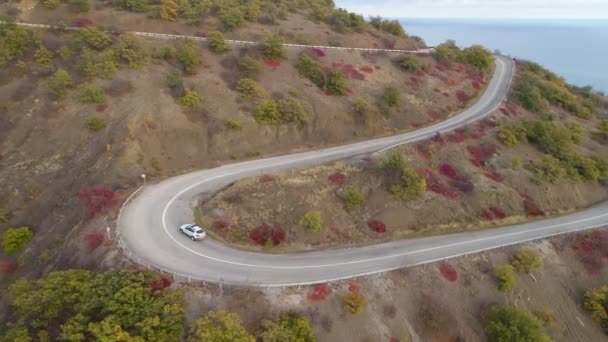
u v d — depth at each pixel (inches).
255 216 1595.7
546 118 2859.3
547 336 1403.8
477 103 2901.1
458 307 1433.3
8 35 2176.4
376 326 1262.3
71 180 1772.9
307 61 2628.0
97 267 1286.9
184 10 2827.3
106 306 1059.3
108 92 2085.4
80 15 2588.6
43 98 2027.6
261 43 2640.3
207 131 2089.1
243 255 1433.3
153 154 1934.1
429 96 2802.7
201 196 1713.8
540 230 1904.5
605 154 2679.6
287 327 1135.6
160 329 1044.5
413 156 2127.2
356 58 2935.5
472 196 1982.0
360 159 2003.0
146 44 2437.3
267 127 2210.9
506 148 2378.2
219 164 2030.0
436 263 1524.4
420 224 1784.0
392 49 3289.9
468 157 2257.6
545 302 1577.3
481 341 1378.0
